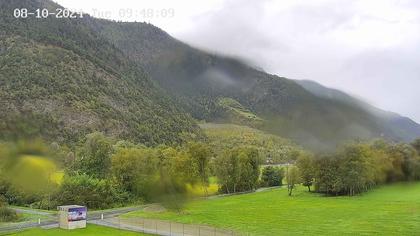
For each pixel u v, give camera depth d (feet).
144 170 406.21
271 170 590.96
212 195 479.82
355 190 458.50
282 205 383.65
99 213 346.13
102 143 438.40
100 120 647.97
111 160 435.12
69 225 266.57
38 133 252.83
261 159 549.95
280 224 281.13
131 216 322.14
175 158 422.00
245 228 268.41
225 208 363.56
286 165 563.89
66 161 379.14
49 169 248.52
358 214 315.99
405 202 372.38
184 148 558.15
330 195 463.83
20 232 256.32
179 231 260.01
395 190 444.96
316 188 490.08
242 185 533.96
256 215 321.73
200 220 299.79
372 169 449.89
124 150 449.06
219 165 514.68
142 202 402.93
